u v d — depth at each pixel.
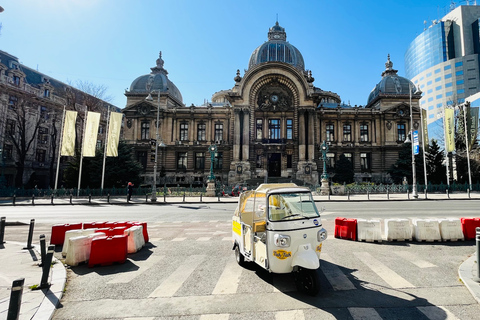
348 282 6.23
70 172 37.12
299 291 5.75
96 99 46.34
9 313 3.87
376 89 54.34
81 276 6.82
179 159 49.56
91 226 10.13
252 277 6.63
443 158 42.88
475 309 4.94
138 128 49.19
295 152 45.81
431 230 9.93
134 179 37.81
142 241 9.51
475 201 26.17
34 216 17.48
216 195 34.16
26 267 7.27
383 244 9.59
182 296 5.61
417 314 4.76
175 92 55.47
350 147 49.25
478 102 71.06
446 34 110.69
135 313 4.91
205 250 9.14
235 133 45.22
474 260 7.54
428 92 112.38
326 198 29.36
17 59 49.41
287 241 5.68
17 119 44.00
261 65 45.66
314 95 45.69
